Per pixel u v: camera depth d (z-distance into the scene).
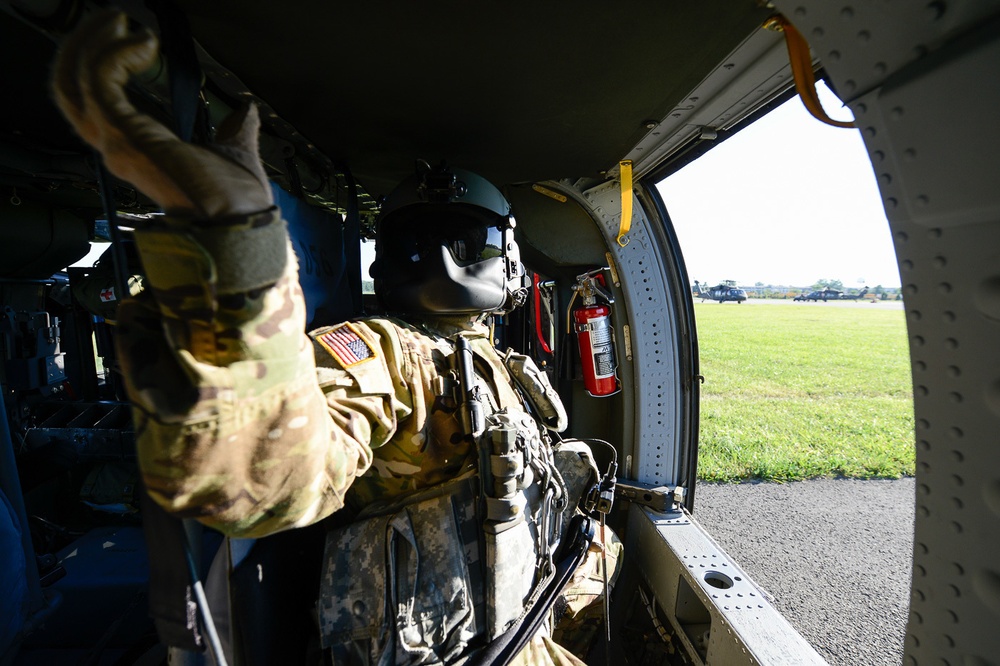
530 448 1.08
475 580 0.98
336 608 0.91
